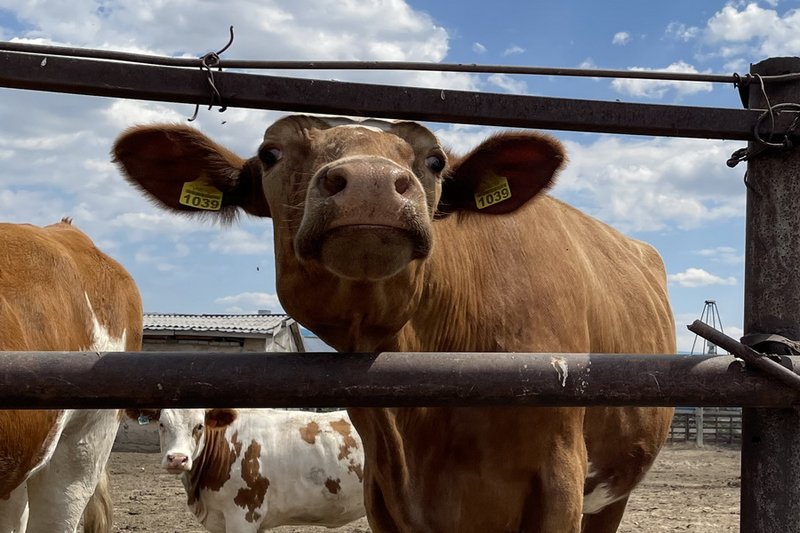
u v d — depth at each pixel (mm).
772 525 2242
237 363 2100
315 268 2641
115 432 6105
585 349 3840
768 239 2311
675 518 10828
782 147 2268
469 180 3303
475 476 3420
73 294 5184
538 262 3730
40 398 1993
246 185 3260
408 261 2287
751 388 2170
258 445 8859
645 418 4543
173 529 9977
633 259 5285
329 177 2244
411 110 2230
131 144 3146
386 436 3406
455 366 2162
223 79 2146
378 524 3787
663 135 2320
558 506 3391
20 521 5113
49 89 2078
